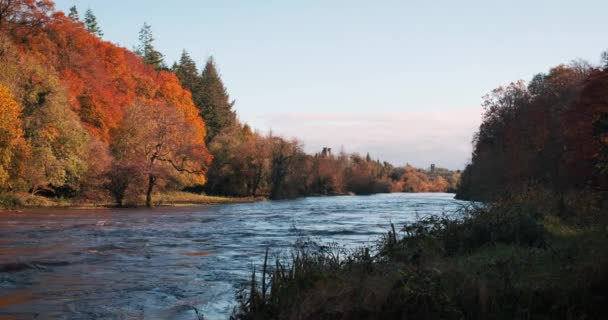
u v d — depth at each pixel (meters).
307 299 10.03
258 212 51.75
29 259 19.17
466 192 80.94
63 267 17.86
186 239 26.83
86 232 29.28
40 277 16.08
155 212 49.62
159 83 99.19
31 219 37.38
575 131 42.41
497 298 9.27
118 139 67.75
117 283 15.32
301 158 102.06
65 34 71.38
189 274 16.78
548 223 18.73
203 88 123.69
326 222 38.03
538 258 12.85
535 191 25.83
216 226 34.75
